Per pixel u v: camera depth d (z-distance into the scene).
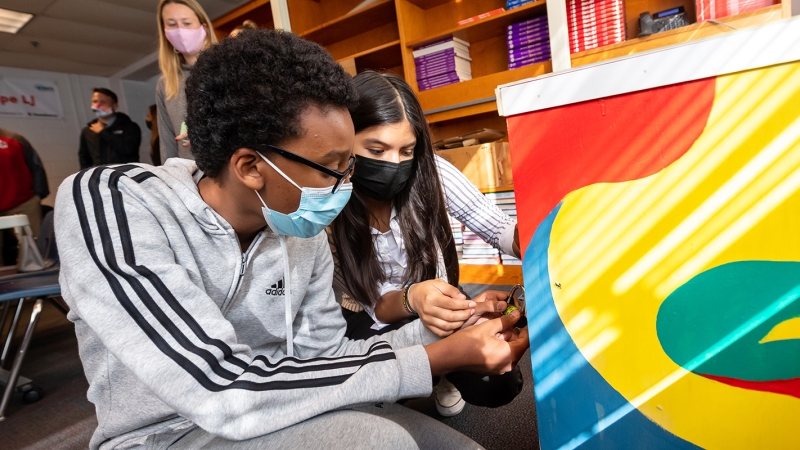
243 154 0.57
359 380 0.57
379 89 0.92
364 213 1.04
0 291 1.58
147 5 4.21
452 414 1.27
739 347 0.47
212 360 0.52
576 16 2.26
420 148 1.03
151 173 0.65
